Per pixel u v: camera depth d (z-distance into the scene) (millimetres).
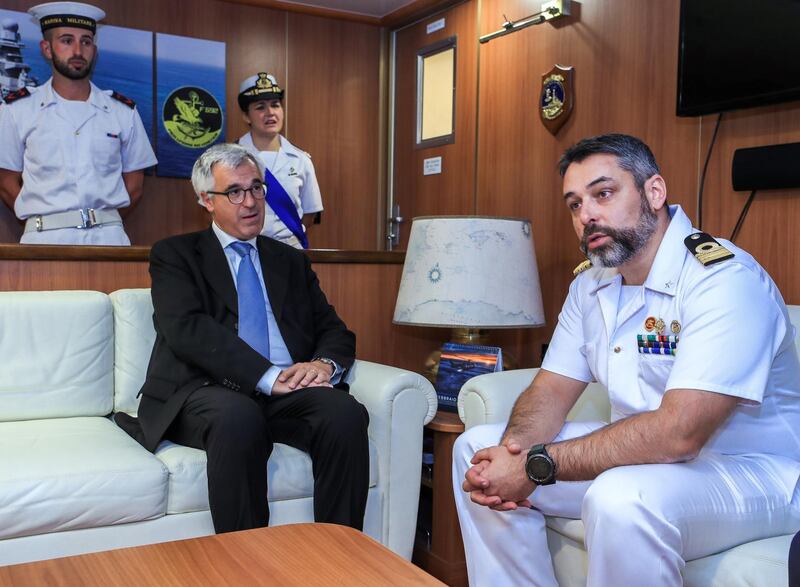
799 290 2168
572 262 3018
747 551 1403
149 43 3996
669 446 1421
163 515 1913
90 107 3652
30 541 1755
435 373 2766
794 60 2074
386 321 3123
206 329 2156
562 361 1848
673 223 1640
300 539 1369
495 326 2531
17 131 3553
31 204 3547
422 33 4164
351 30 4516
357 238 4598
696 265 1559
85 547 1813
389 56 4547
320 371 2227
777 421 1583
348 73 4527
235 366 2127
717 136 2408
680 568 1362
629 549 1345
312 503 2119
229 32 4207
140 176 3838
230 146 2393
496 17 3490
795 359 1598
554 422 1794
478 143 3619
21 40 3660
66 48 3594
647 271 1656
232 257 2396
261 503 1955
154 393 2195
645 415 1461
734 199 2354
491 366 2533
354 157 4570
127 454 1926
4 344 2273
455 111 3814
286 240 3709
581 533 1661
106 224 3627
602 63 2852
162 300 2223
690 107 2371
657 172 1607
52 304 2348
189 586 1150
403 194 4395
